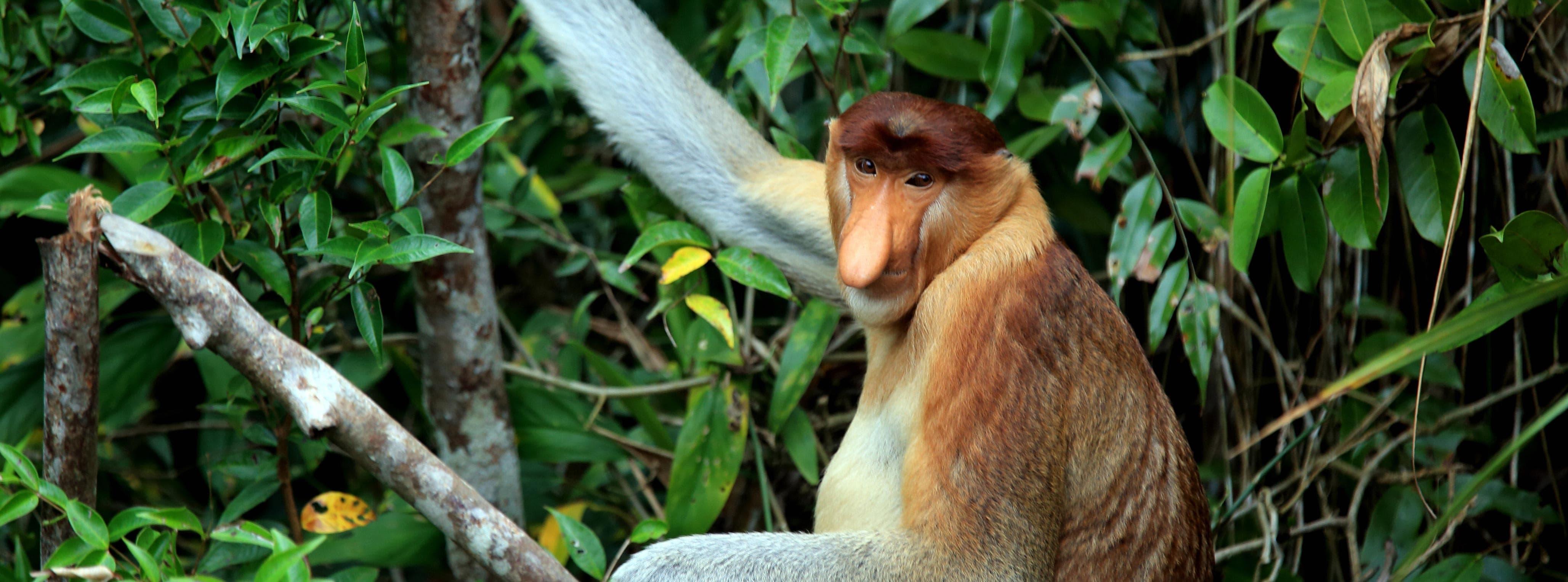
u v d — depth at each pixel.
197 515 7.02
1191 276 5.90
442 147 5.55
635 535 4.85
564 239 7.12
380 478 4.16
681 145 6.13
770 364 6.59
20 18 5.81
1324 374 6.53
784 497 6.89
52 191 6.03
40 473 5.92
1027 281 4.68
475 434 5.99
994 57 6.10
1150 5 6.88
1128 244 5.73
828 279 5.96
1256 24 6.25
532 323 7.51
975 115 4.72
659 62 6.23
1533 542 6.26
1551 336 6.36
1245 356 6.71
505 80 8.21
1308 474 6.38
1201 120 6.84
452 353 5.83
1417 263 6.36
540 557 4.32
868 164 4.67
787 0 5.93
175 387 7.57
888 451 4.88
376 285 7.68
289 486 5.36
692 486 5.92
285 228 4.85
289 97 4.45
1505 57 4.89
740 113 6.59
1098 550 4.78
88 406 3.89
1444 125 5.18
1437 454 6.38
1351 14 5.04
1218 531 6.08
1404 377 6.27
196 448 7.52
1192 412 7.23
